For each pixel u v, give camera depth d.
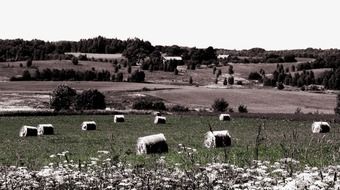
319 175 8.52
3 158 23.56
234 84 196.88
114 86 157.88
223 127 49.34
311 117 63.78
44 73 179.12
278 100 136.50
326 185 7.38
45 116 71.12
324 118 61.31
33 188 9.66
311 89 173.00
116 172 10.41
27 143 35.28
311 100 138.25
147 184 9.02
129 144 31.56
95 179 9.68
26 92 137.38
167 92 142.25
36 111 72.94
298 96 144.62
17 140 38.69
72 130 49.25
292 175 9.55
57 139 38.53
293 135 11.77
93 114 75.69
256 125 51.81
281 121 57.97
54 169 12.36
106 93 136.88
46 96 129.00
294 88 181.62
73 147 30.20
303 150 17.20
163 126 52.44
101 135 41.22
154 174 10.16
